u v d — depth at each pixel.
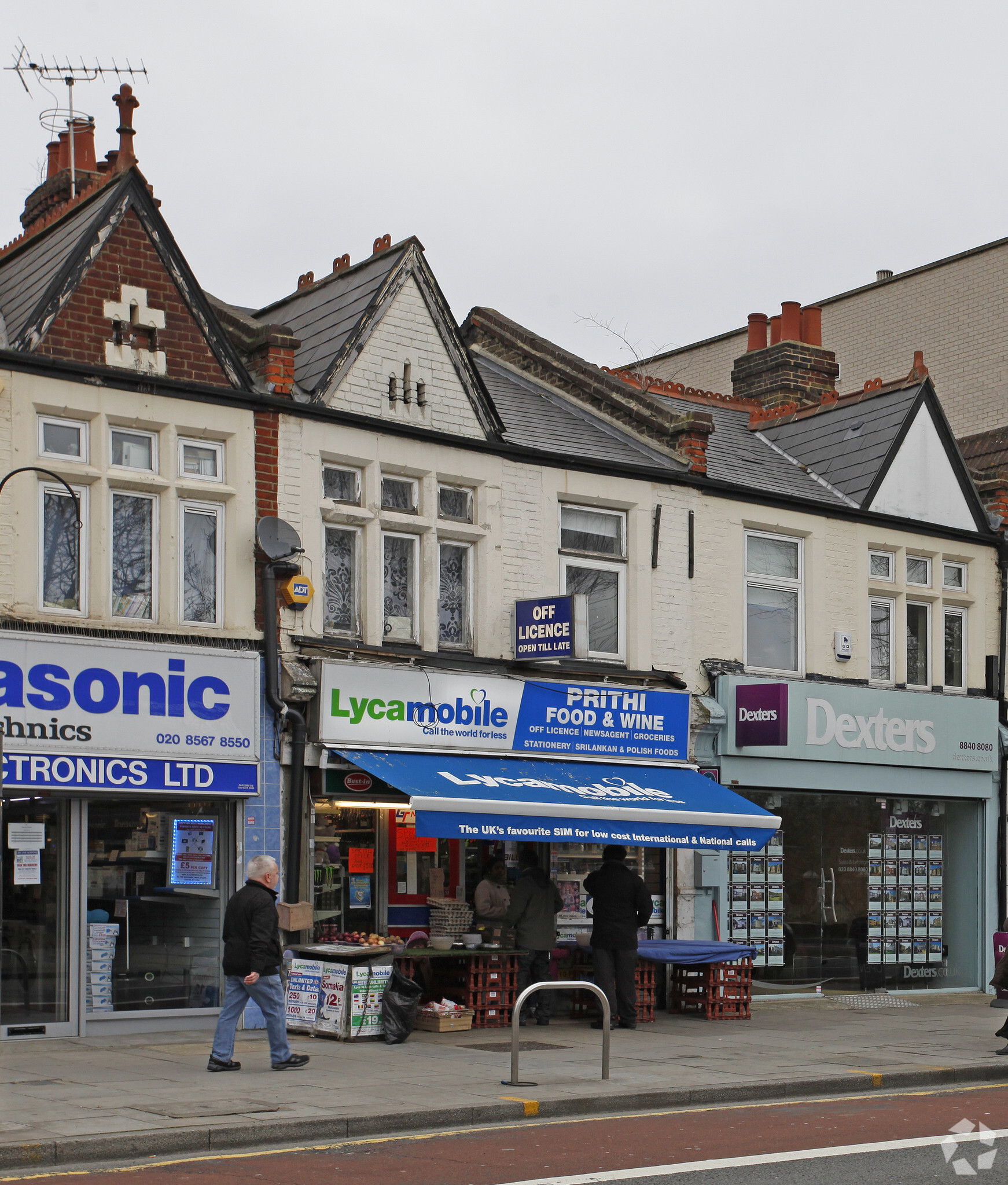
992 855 20.53
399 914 15.14
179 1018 13.46
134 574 13.61
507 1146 8.94
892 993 19.30
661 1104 10.68
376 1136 9.30
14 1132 8.61
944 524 20.89
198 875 13.73
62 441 13.22
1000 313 26.88
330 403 14.87
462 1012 14.20
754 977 18.02
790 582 19.03
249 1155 8.64
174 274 13.88
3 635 12.43
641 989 15.54
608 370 23.42
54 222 14.56
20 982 12.66
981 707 20.53
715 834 15.17
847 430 21.27
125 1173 8.07
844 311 30.00
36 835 12.86
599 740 16.38
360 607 15.08
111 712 12.98
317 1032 13.30
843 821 19.22
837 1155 8.62
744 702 17.53
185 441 13.97
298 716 14.09
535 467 16.58
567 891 16.58
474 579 16.03
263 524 14.03
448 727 15.15
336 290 16.41
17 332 13.12
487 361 21.11
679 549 17.77
